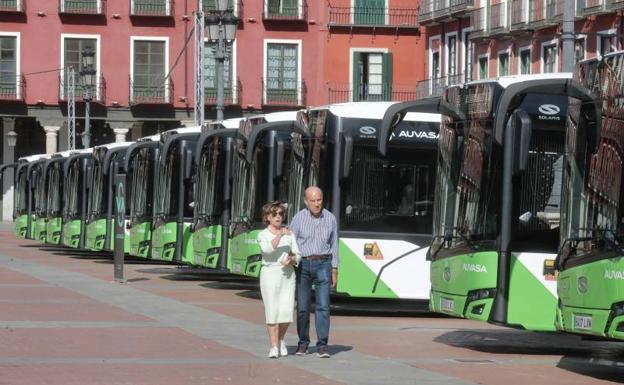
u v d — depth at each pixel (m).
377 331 21.50
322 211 17.75
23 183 56.53
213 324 21.91
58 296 27.64
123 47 71.75
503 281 18.30
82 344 18.62
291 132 27.36
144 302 26.42
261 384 14.89
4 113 72.00
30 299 26.67
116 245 32.97
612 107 15.59
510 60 55.84
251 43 71.81
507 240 18.33
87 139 59.09
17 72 71.62
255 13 71.75
